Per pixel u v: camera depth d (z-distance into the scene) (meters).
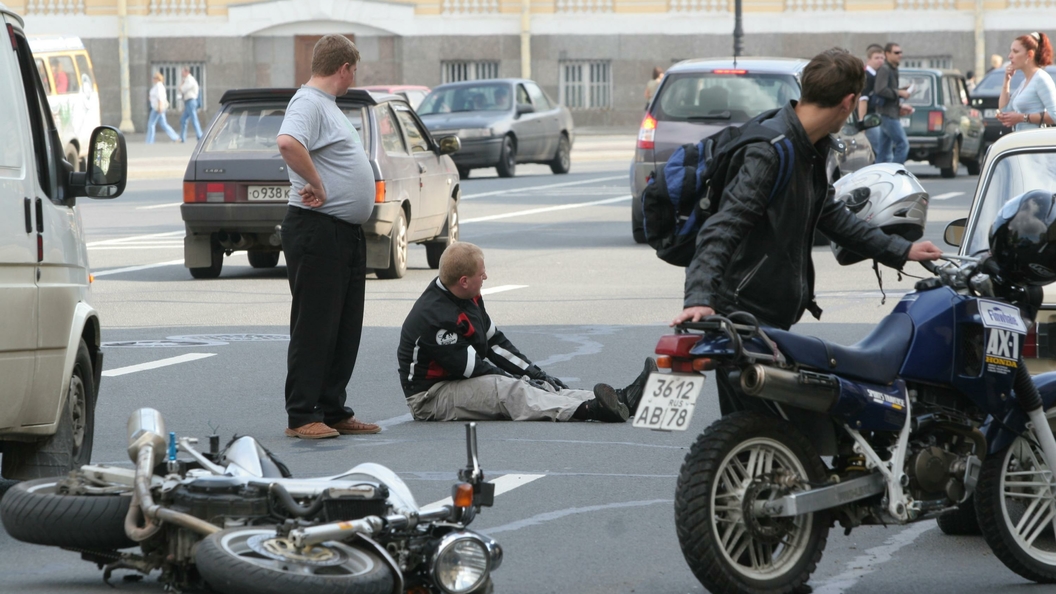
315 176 16.50
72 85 63.69
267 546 9.30
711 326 10.26
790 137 10.86
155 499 10.21
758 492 10.60
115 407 18.95
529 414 18.03
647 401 10.42
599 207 52.59
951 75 65.94
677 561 12.22
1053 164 16.72
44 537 10.52
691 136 37.38
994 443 11.59
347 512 9.84
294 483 10.19
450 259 18.06
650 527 13.32
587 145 90.25
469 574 9.63
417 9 104.94
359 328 17.36
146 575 10.74
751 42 103.06
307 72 106.31
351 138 16.84
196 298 30.14
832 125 10.98
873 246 11.67
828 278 33.25
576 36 104.62
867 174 12.43
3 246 13.00
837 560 12.38
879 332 11.23
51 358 13.72
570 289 31.31
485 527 13.30
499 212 50.72
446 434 17.34
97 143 14.68
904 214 12.16
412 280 32.75
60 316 13.89
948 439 11.33
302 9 105.44
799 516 10.88
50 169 14.53
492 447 16.59
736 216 10.68
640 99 104.81
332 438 17.12
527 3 104.06
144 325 26.47
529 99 69.81
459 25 104.81
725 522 10.60
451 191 36.38
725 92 37.66
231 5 106.06
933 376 11.15
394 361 22.72
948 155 63.72
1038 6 100.50
